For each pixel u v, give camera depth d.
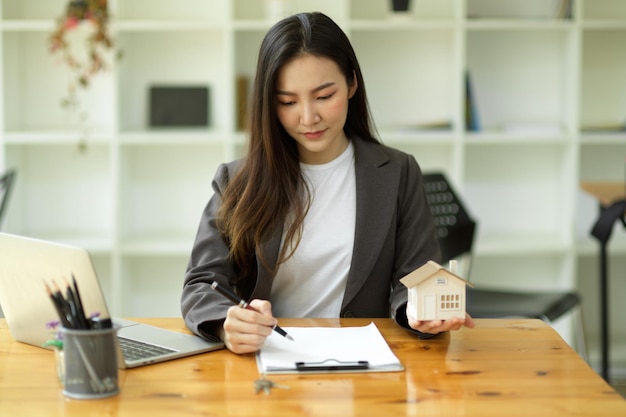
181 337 1.64
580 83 3.71
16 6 3.73
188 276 1.81
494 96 3.87
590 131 3.70
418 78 3.85
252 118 1.83
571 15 3.61
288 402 1.30
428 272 1.57
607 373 3.19
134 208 3.92
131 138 3.59
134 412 1.26
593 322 4.03
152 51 3.81
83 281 1.40
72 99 3.65
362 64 3.83
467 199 3.96
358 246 1.88
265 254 1.86
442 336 1.66
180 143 3.69
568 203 3.73
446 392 1.34
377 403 1.29
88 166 3.89
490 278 4.01
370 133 1.98
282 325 1.71
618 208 2.99
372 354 1.51
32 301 1.54
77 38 3.77
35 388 1.37
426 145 3.91
